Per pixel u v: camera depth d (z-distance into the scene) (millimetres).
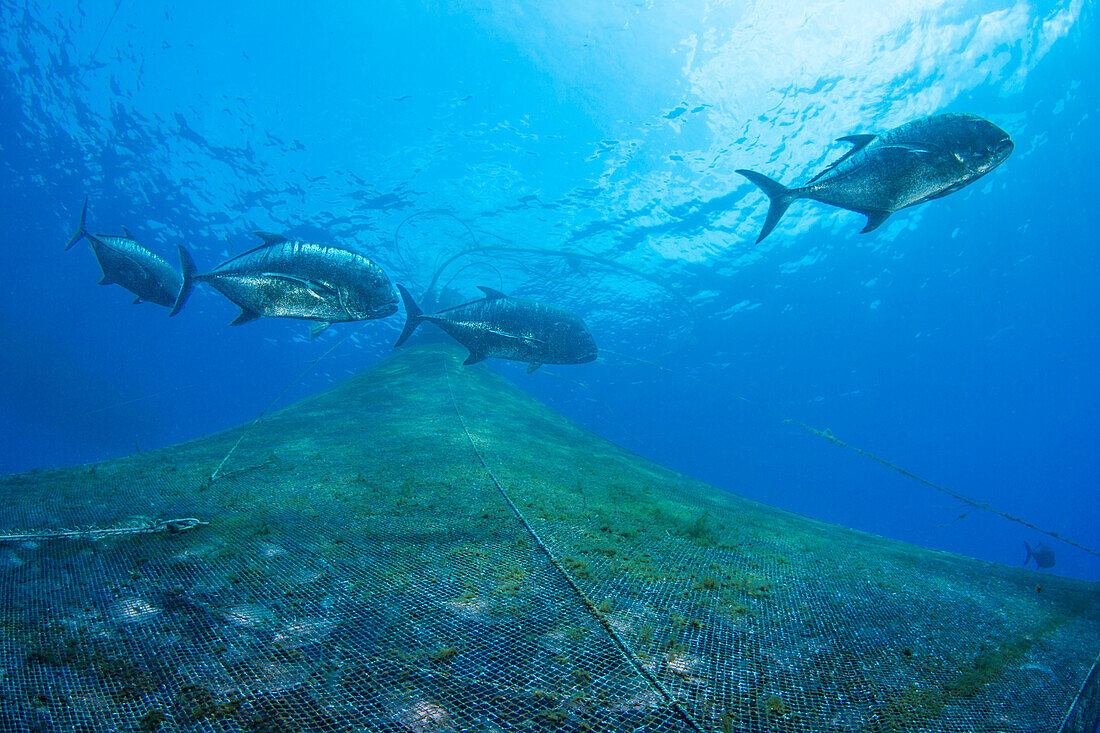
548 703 1242
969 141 2484
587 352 3875
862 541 3793
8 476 3336
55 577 1824
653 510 3365
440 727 1137
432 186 13648
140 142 13125
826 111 11617
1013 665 1743
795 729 1247
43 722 1062
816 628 1851
